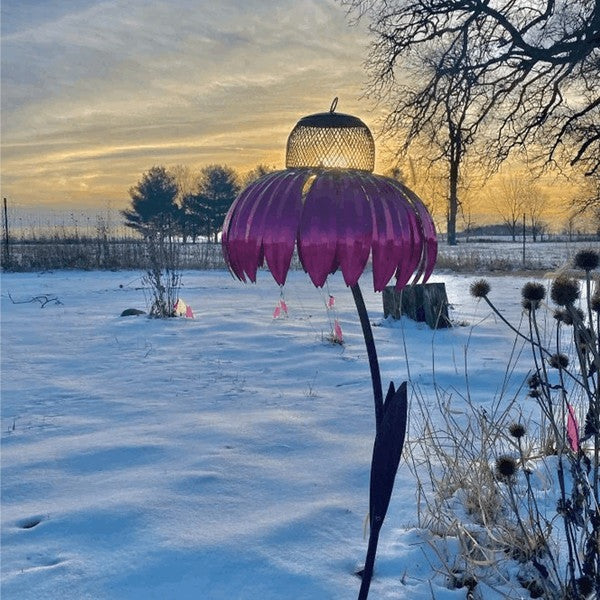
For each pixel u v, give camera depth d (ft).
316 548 10.53
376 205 6.14
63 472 14.10
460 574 9.78
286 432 16.44
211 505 12.09
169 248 43.73
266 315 40.68
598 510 8.59
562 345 24.17
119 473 13.92
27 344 31.14
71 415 18.71
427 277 6.61
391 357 26.12
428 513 11.50
